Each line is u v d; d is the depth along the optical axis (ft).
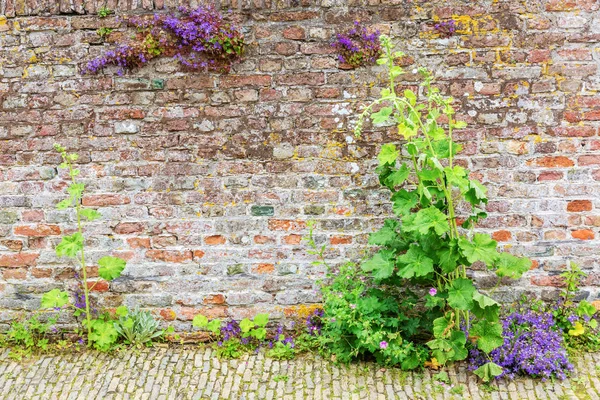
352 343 11.97
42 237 12.60
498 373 10.96
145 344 12.60
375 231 12.45
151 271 12.71
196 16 11.43
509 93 11.78
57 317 12.75
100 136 12.14
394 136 12.05
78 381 11.46
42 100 11.98
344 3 11.57
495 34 11.59
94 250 12.64
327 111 11.99
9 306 12.75
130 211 12.46
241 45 11.60
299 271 12.67
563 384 11.11
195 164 12.24
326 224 12.47
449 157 10.90
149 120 12.06
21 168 12.28
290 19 11.64
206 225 12.51
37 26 11.71
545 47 11.59
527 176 12.12
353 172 12.22
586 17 11.44
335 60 11.78
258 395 11.00
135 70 11.84
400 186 12.30
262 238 12.56
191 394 11.05
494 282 12.59
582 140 11.91
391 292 12.59
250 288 12.74
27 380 11.50
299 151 12.16
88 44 11.78
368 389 11.08
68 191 11.34
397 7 11.54
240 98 11.96
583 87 11.71
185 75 11.87
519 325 12.18
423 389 11.05
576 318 12.23
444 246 10.79
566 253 12.42
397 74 10.66
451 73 11.75
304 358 12.12
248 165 12.24
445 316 11.50
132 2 11.65
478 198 10.52
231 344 12.39
